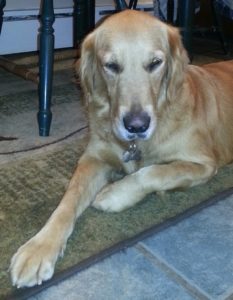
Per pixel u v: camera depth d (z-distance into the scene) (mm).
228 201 1560
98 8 3592
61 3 3582
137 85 1437
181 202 1556
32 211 1475
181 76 1634
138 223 1421
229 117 1945
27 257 1163
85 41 1668
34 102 2646
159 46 1504
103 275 1186
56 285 1146
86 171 1589
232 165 1910
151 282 1161
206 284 1155
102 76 1570
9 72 3285
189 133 1642
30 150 1972
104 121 1656
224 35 4117
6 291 1111
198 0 4188
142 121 1405
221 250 1293
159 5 3246
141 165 1678
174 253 1278
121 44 1446
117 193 1474
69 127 2273
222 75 2064
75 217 1372
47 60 2018
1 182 1669
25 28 3447
